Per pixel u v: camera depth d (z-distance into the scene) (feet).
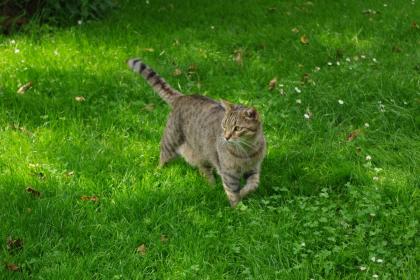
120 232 22.02
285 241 21.52
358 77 33.12
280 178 25.31
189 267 20.49
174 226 22.48
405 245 21.42
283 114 29.94
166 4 45.32
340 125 29.25
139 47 37.06
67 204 23.07
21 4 40.04
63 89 31.60
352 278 20.24
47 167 25.26
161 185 24.75
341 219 22.66
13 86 31.35
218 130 23.67
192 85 32.78
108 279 19.97
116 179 24.99
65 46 36.29
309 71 34.65
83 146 26.91
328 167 26.00
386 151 26.89
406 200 23.61
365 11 44.39
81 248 21.38
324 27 41.01
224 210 23.40
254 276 20.24
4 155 25.84
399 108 29.84
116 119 29.27
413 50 36.81
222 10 44.45
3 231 21.56
